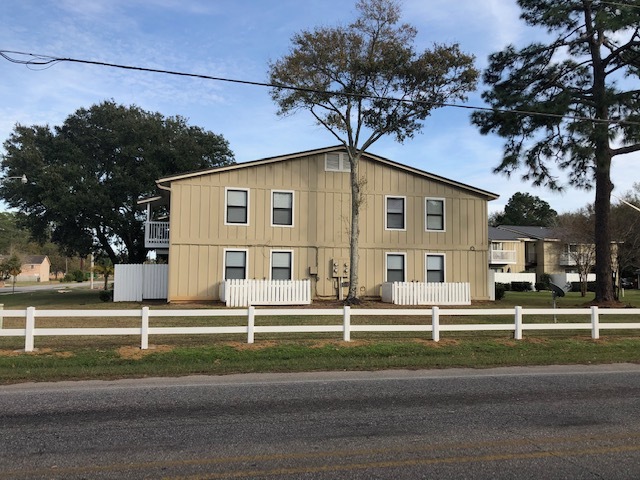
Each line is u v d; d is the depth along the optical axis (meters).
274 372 9.02
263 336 12.72
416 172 24.22
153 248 26.05
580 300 29.02
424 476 4.34
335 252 23.22
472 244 24.83
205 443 5.16
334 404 6.78
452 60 20.16
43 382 8.08
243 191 22.50
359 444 5.14
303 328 11.64
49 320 16.22
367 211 23.66
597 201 22.50
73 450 4.95
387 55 20.17
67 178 34.12
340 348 11.08
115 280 23.75
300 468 4.50
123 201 35.41
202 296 21.78
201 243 21.91
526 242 55.75
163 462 4.64
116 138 36.00
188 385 7.89
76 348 10.63
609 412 6.39
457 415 6.24
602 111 20.17
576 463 4.64
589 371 9.30
